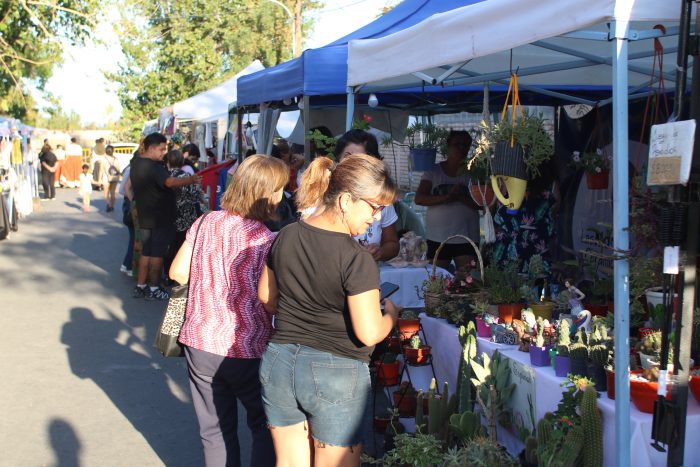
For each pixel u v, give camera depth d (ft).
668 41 16.42
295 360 8.87
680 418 8.63
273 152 27.68
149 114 101.30
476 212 20.92
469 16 11.62
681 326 8.54
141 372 19.60
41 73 61.26
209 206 34.71
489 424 11.07
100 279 33.47
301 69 20.88
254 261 10.83
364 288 8.46
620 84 8.93
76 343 22.34
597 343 10.59
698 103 8.16
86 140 176.35
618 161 8.98
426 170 20.93
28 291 30.42
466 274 14.76
